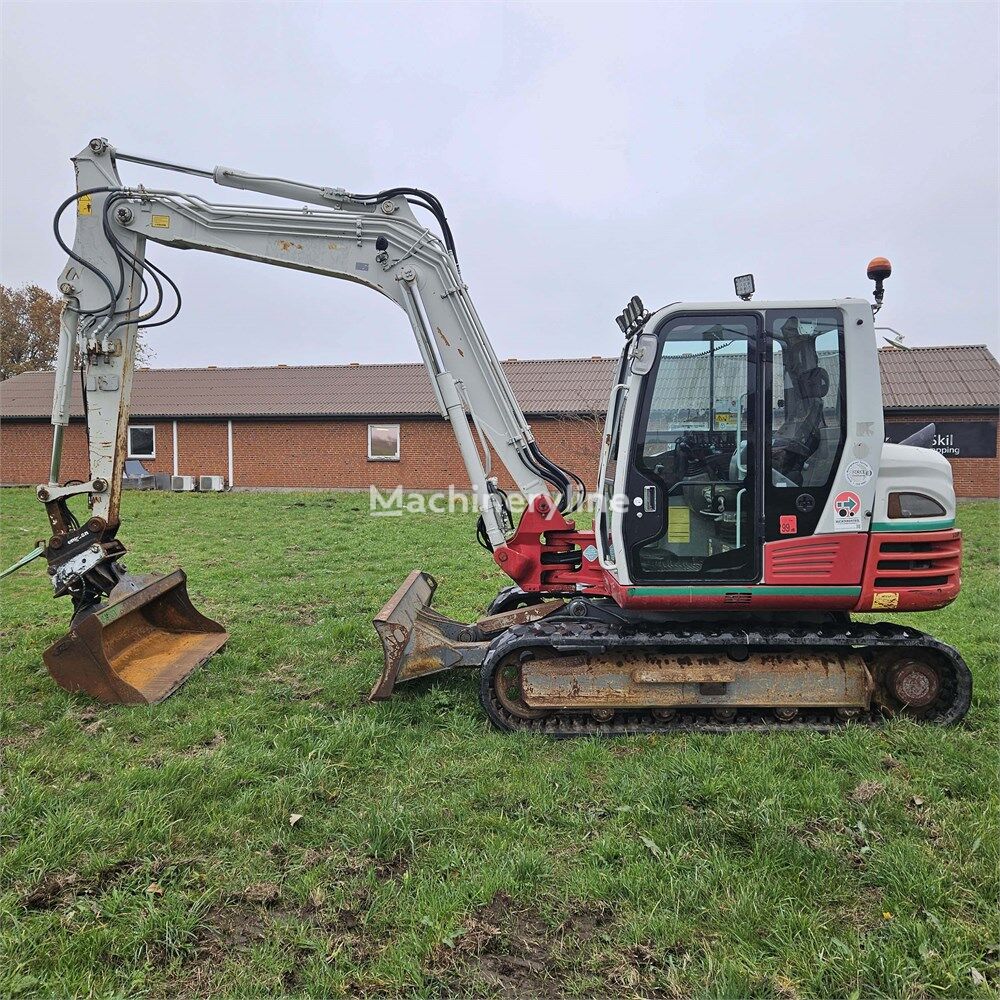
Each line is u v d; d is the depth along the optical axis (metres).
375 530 13.66
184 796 3.68
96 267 5.41
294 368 26.31
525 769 4.02
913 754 4.11
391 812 3.50
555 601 5.24
